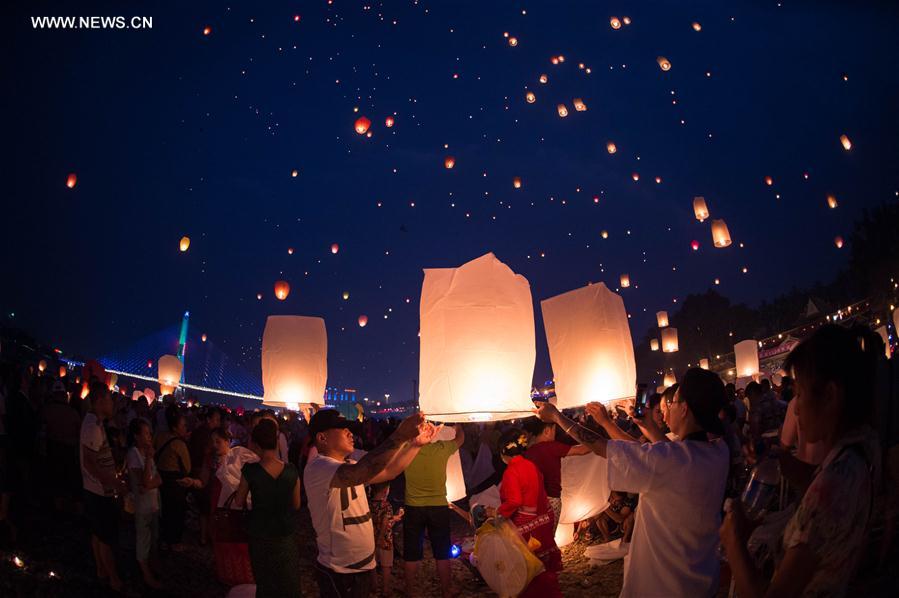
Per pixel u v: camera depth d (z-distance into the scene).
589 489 7.41
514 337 3.50
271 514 4.75
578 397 4.61
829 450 1.89
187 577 7.95
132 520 7.24
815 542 1.76
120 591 6.80
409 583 6.53
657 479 3.07
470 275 3.56
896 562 5.16
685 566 3.04
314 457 4.58
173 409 9.33
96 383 7.11
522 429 7.61
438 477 6.57
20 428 9.34
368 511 4.76
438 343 3.51
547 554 4.86
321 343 7.11
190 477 9.46
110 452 7.00
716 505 3.07
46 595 5.95
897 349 5.59
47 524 8.70
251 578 5.93
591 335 4.58
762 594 1.90
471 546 7.78
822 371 1.89
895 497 5.21
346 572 4.55
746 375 15.18
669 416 3.41
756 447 6.45
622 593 3.21
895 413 5.18
